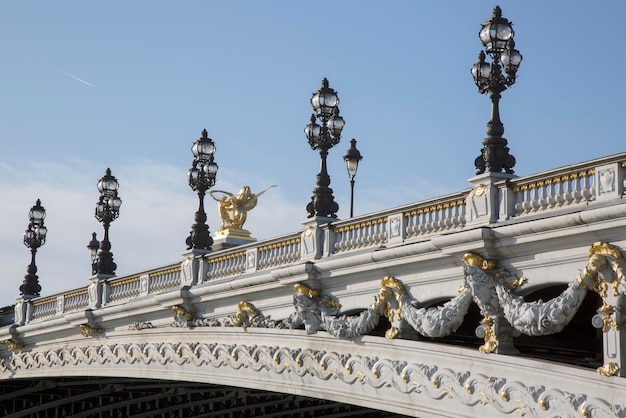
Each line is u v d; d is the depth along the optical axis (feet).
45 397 422.00
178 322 278.67
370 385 213.66
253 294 250.37
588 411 170.19
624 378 165.17
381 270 208.95
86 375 333.42
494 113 192.85
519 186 185.68
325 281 224.94
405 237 208.95
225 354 261.03
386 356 209.87
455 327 192.85
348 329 216.54
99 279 330.13
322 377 226.99
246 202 326.44
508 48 193.36
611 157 169.58
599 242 167.84
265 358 245.86
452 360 194.49
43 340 361.30
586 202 174.29
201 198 283.59
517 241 179.63
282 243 246.27
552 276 176.96
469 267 185.47
